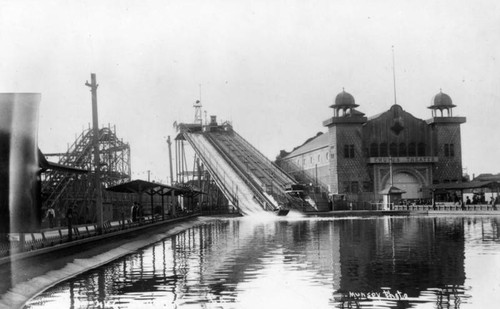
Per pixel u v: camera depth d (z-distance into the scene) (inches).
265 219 3230.8
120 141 2856.8
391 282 866.8
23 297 795.4
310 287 837.2
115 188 2017.7
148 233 1859.0
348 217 3329.2
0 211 1004.6
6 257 919.0
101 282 912.3
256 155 5132.9
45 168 1217.4
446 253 1218.6
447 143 4825.3
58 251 1106.1
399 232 1861.5
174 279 928.9
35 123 1010.1
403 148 4847.4
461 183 3737.7
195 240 1736.0
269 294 789.9
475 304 713.0
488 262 1072.8
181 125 5669.3
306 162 5703.7
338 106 4904.0
